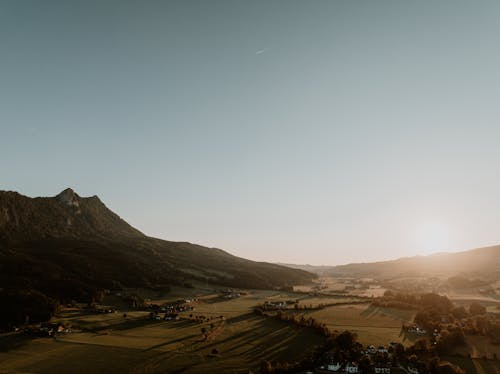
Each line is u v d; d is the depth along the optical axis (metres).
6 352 164.62
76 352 164.75
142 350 168.00
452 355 161.25
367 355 155.38
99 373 142.00
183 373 141.62
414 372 138.62
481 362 153.25
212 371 143.50
